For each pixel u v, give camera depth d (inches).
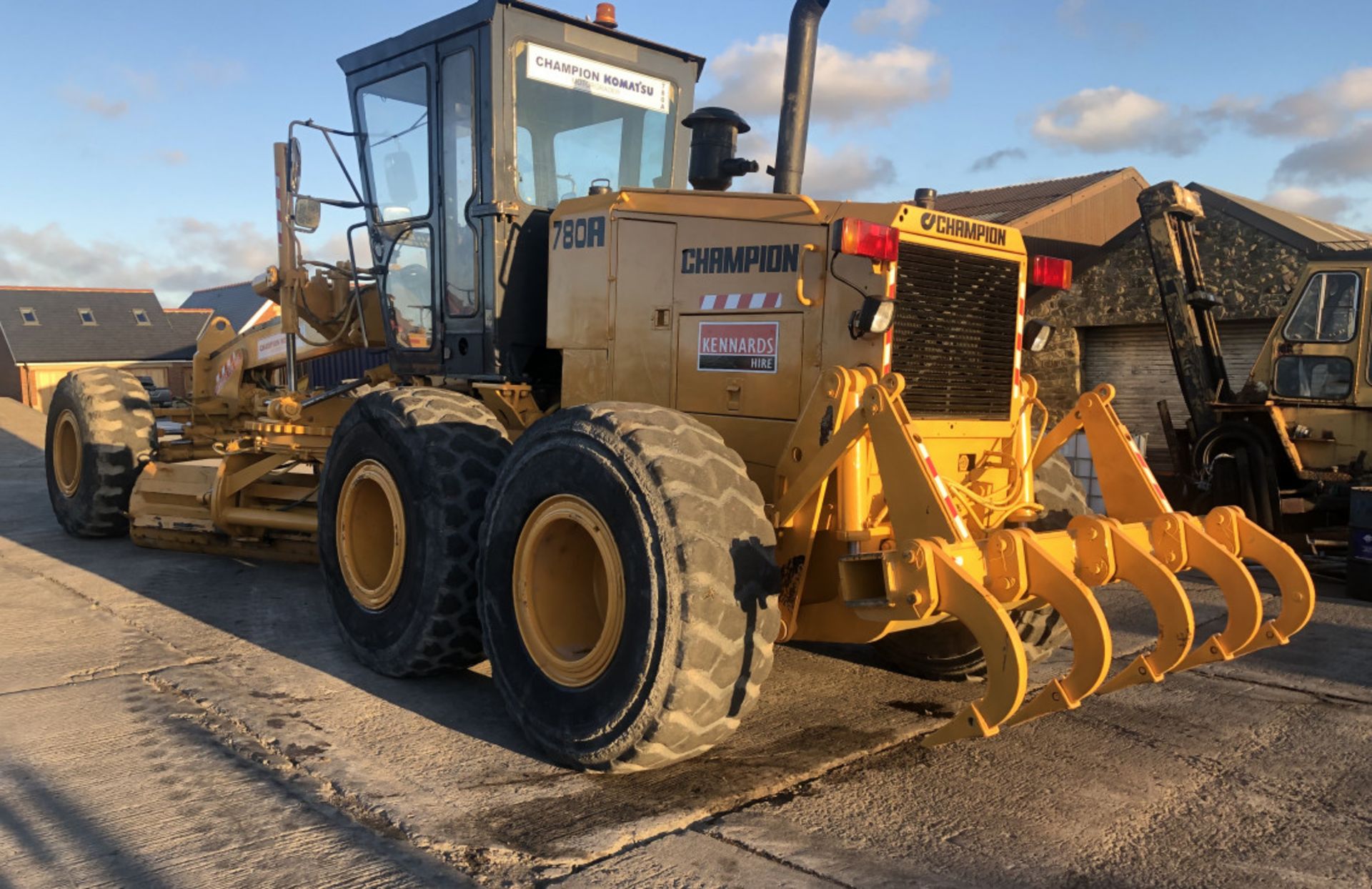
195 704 148.9
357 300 224.1
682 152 209.5
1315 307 328.8
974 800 121.2
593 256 163.6
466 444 157.1
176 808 113.6
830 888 98.1
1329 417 324.2
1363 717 156.6
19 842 105.3
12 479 465.1
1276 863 106.8
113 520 284.8
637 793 120.5
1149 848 109.5
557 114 184.7
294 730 138.9
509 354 179.6
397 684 161.3
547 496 131.9
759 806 118.0
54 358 1536.7
